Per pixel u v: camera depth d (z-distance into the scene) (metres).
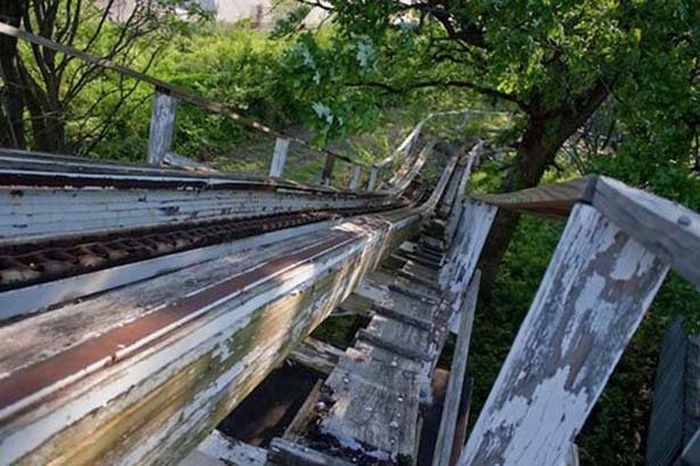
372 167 12.50
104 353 0.61
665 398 8.81
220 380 0.97
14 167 1.28
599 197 0.83
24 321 0.65
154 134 4.52
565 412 0.87
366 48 3.46
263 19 17.86
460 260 4.43
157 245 1.68
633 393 10.05
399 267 5.36
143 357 0.66
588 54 5.74
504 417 0.92
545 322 0.87
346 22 4.55
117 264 1.43
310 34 3.45
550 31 4.64
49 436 0.51
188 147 13.62
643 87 5.54
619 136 11.41
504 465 0.92
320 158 16.38
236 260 1.27
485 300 12.03
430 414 4.38
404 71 10.24
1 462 0.46
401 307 3.24
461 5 5.47
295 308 1.39
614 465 8.45
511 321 11.78
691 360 8.41
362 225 3.44
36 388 0.51
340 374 1.94
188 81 13.55
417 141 20.80
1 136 6.77
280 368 4.48
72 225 1.52
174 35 9.17
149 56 12.44
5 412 0.47
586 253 0.84
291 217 3.61
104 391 0.58
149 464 0.78
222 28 16.48
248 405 4.13
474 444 0.95
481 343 10.67
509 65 5.20
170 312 0.79
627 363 10.81
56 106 7.37
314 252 1.69
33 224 1.37
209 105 4.59
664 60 5.47
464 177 16.53
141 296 0.84
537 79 5.95
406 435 1.60
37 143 7.43
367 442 1.53
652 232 0.65
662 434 8.02
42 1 6.98
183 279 0.99
